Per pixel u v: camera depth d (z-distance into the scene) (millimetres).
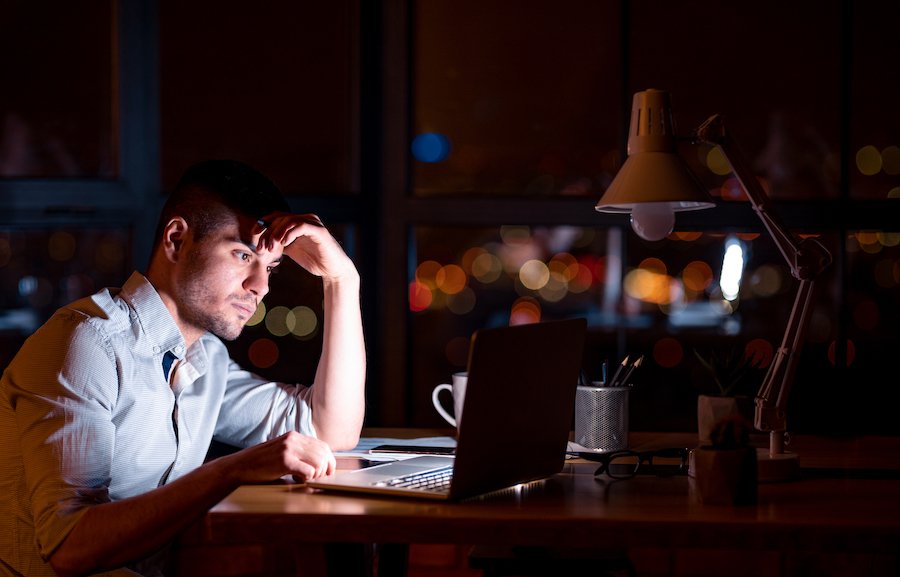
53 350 1441
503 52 2385
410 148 2377
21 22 2344
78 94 2357
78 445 1380
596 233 2414
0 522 1435
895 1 2314
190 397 1681
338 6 2381
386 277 2357
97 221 2332
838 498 1330
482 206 2359
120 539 1293
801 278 1523
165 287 1599
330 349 1777
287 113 2391
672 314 2412
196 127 2383
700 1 2350
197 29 2377
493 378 1279
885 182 2330
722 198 2354
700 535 1181
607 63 2375
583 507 1264
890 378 2320
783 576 2189
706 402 1618
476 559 1492
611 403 1721
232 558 2223
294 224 1621
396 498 1319
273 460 1364
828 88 2338
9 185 2303
